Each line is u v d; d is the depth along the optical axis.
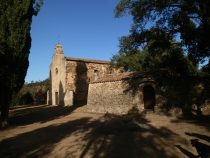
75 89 42.00
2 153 12.59
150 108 26.39
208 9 18.62
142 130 16.97
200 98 22.38
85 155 11.80
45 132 18.00
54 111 34.22
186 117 21.69
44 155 12.08
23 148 13.51
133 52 25.42
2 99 20.33
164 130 16.70
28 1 19.80
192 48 22.22
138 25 23.59
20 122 24.16
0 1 18.92
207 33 19.91
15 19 19.16
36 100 54.44
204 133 15.23
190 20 21.94
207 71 24.41
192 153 11.41
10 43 18.89
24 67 20.62
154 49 25.25
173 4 21.53
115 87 29.00
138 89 26.06
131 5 22.64
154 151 11.88
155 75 24.89
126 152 11.91
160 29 23.20
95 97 31.98
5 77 19.09
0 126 20.30
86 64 43.56
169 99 23.59
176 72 25.52
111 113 28.44
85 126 20.06
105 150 12.47
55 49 45.53
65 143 14.27
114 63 45.56
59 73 43.97
